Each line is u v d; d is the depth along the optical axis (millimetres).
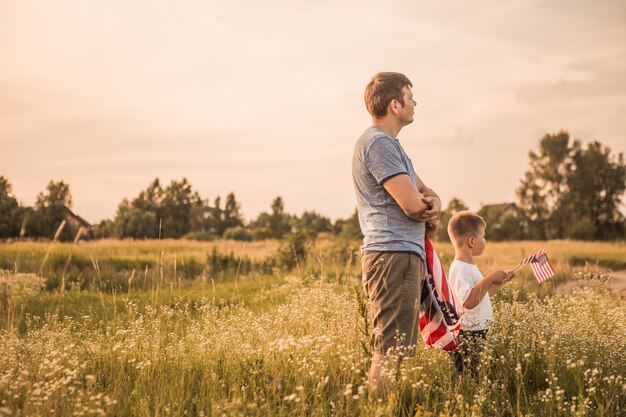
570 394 3861
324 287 6664
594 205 89000
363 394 3270
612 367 4168
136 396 3590
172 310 5953
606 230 88125
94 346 4762
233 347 4551
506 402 3664
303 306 5559
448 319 4141
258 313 6699
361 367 3871
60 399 3396
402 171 3830
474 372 4160
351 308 5191
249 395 3752
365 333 4066
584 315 5723
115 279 13266
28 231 31172
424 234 4062
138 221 63062
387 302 3838
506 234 58469
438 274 4117
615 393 3752
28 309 8500
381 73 4188
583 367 4121
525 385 4023
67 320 5945
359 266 15609
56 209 34000
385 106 4105
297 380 3701
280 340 3666
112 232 61938
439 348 4227
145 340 4820
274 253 17672
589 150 91062
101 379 4023
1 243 21953
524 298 8430
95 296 10367
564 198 89438
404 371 3473
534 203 89688
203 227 93062
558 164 89875
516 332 4516
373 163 3896
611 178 90562
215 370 4207
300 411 3355
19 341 4633
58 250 18281
